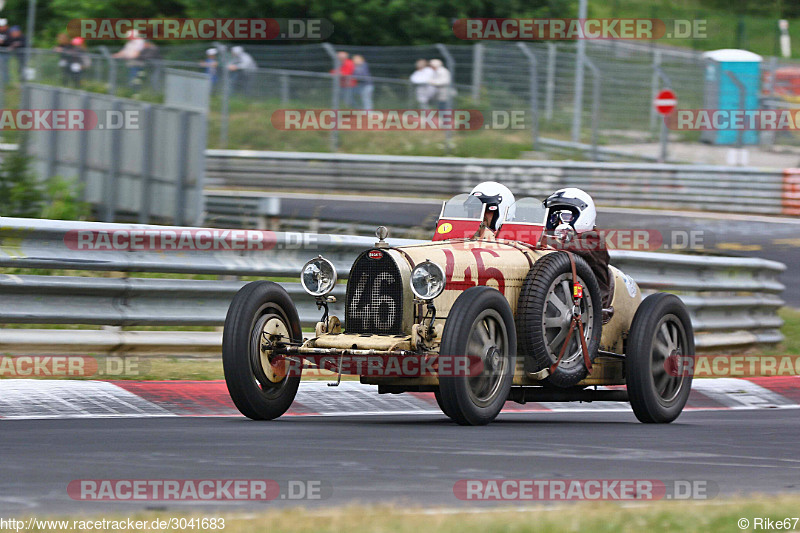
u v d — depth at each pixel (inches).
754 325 1147.3
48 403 679.1
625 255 1029.8
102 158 1523.1
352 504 381.7
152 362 837.8
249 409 643.5
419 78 2272.4
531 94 2320.4
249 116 2257.6
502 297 635.5
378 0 2716.5
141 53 2213.3
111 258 826.8
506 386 639.8
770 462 526.3
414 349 621.9
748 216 2032.5
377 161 2114.9
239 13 2674.7
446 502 396.8
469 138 2315.5
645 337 712.4
